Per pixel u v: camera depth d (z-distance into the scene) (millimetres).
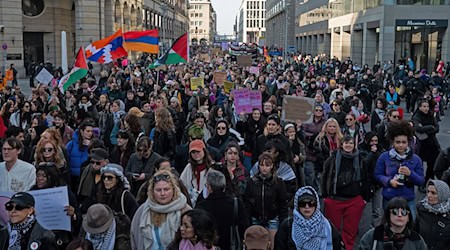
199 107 14469
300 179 9531
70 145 9359
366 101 20859
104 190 6566
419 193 11484
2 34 43906
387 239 5211
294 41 102688
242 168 7723
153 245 5680
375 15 44844
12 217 5488
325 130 10000
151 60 46062
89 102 14539
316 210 5594
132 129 10172
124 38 21219
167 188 5711
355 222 7992
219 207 6227
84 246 5031
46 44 50781
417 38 42312
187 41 19750
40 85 18562
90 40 49062
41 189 6496
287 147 8383
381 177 7703
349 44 58656
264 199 6863
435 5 41125
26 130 12258
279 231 5801
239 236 6293
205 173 7492
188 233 5180
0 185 7527
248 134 10836
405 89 26250
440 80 28109
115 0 58625
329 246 5617
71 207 6348
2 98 18875
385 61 42594
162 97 14195
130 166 8172
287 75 25391
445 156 8859
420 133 11086
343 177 7891
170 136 10297
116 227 5695
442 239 5996
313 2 78812
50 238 5609
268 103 11664
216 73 21609
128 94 16344
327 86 22641
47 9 50125
